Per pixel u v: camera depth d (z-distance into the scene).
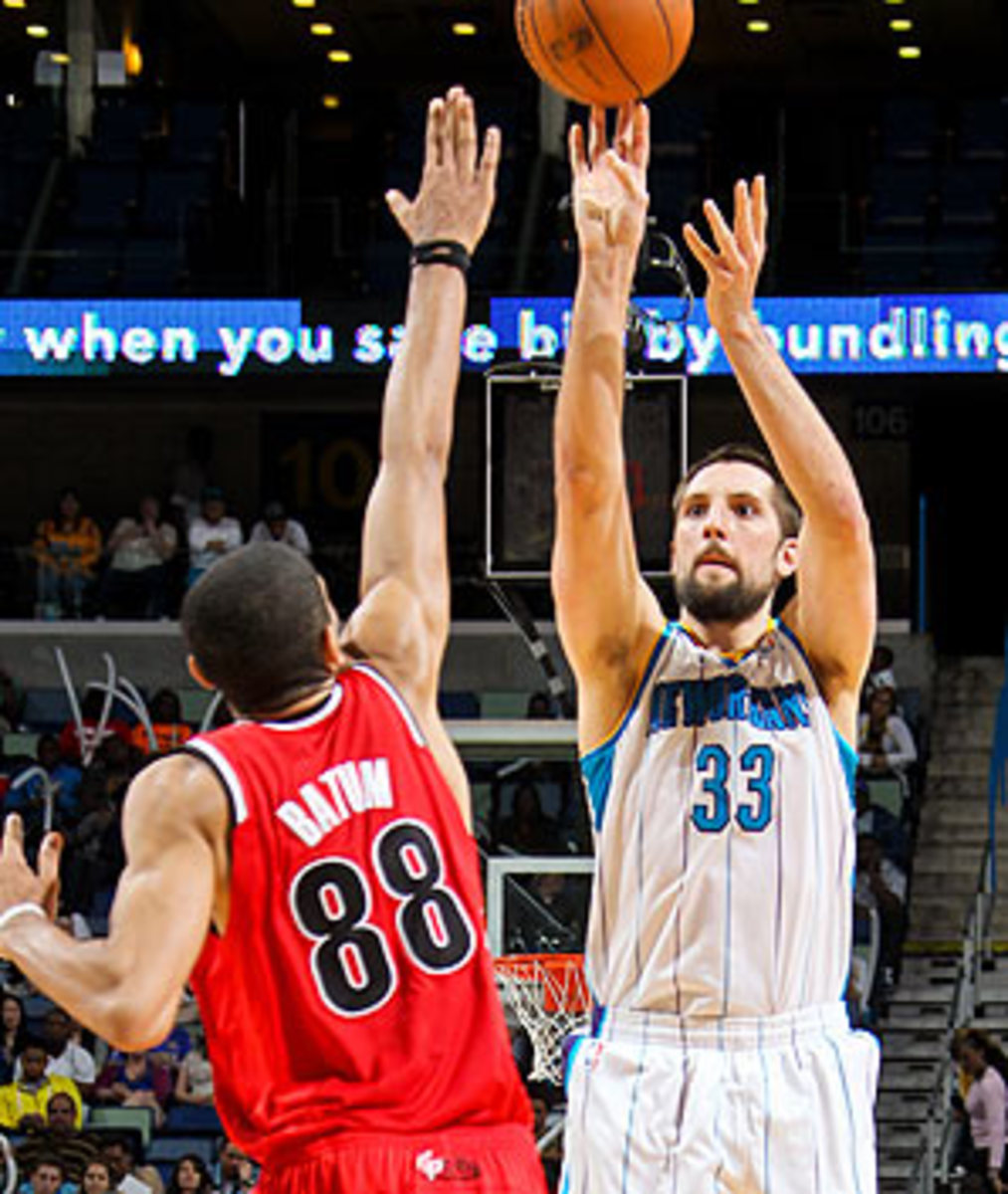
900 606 31.70
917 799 27.78
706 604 6.68
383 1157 4.88
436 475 5.71
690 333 27.92
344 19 36.91
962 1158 21.95
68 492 31.75
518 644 31.08
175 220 31.84
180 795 4.96
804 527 6.71
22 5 36.22
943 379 30.14
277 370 29.48
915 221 31.70
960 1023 24.27
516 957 11.70
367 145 32.28
